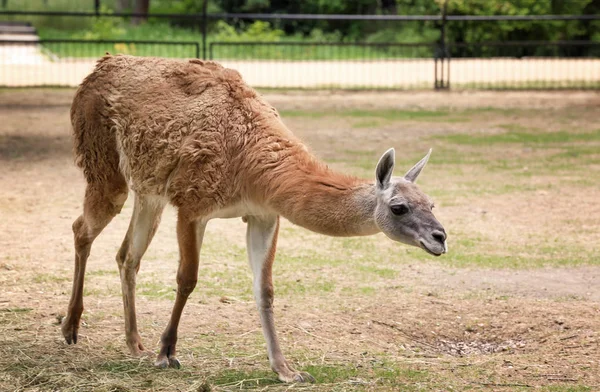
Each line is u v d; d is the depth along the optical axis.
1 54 37.41
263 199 6.95
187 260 7.20
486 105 27.39
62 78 32.03
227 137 7.14
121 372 7.12
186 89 7.53
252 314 8.75
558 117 24.55
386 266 10.67
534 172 16.47
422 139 20.52
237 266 10.51
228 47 38.12
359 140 20.27
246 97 7.41
